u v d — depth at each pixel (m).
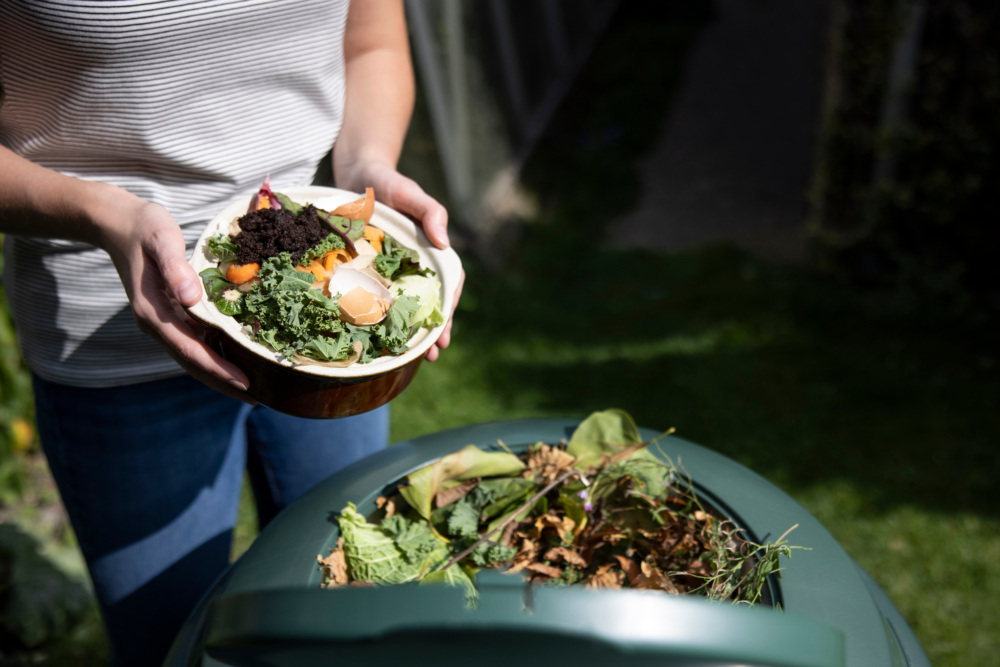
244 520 1.57
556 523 0.70
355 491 0.73
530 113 3.70
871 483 1.70
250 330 0.63
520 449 0.77
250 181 0.81
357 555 0.67
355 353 0.63
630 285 2.68
